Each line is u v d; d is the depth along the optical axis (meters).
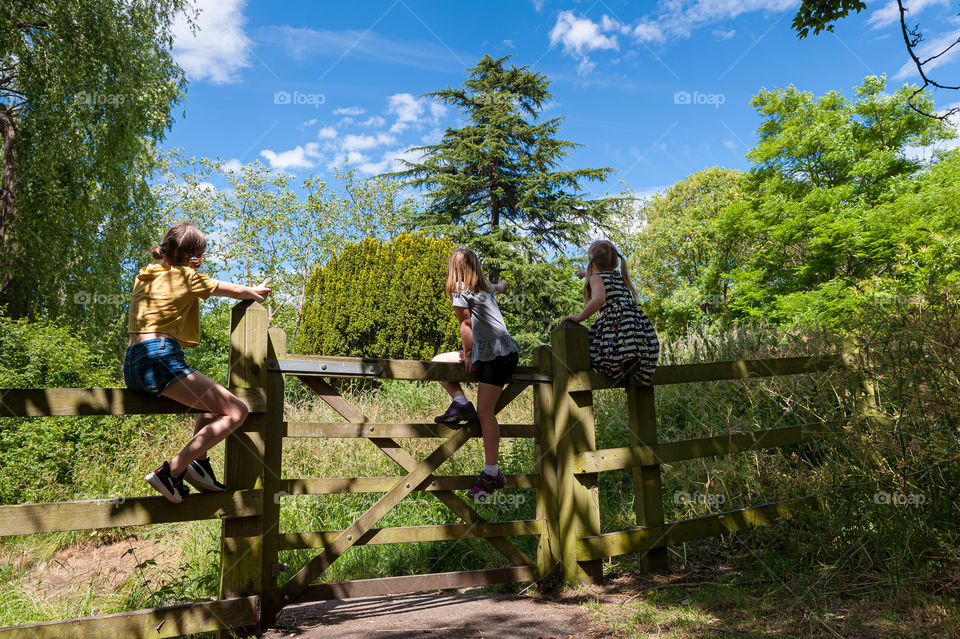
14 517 2.43
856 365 4.09
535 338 17.84
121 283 13.27
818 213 15.82
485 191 20.97
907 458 3.50
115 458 6.68
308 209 25.95
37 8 12.63
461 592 3.71
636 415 3.87
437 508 4.95
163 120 13.80
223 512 2.83
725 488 4.50
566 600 3.41
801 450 4.75
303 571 3.13
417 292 11.46
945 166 13.71
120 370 9.20
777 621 2.77
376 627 2.98
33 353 7.84
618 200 20.66
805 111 17.12
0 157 13.22
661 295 22.33
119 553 4.94
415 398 8.07
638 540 3.74
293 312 23.62
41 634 2.46
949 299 4.07
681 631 2.75
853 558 3.36
